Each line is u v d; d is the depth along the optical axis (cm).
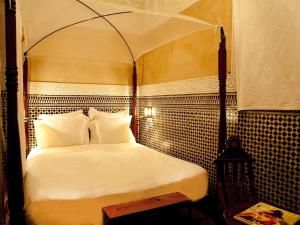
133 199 191
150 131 417
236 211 157
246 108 220
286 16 185
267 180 217
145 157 295
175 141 351
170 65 362
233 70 243
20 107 199
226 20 262
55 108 399
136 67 446
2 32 196
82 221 175
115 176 224
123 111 438
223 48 227
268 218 145
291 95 184
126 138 396
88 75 420
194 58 313
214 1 277
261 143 222
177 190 214
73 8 283
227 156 192
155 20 304
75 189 192
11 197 169
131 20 336
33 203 169
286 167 201
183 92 333
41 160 279
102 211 174
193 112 314
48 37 341
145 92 434
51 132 352
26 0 235
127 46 394
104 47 385
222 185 191
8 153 167
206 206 267
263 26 202
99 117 402
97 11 302
